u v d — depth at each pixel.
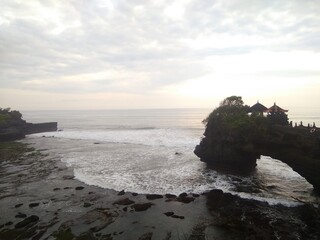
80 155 44.81
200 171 33.88
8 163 39.75
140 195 25.50
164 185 28.28
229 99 40.72
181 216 20.92
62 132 82.56
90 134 75.19
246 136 31.34
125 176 31.48
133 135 71.06
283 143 27.19
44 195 25.75
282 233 18.20
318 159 24.14
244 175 32.38
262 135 29.41
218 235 18.05
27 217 20.75
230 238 17.64
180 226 19.38
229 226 19.27
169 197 24.89
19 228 19.02
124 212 21.75
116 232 18.47
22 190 27.25
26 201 24.30
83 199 24.59
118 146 54.47
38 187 28.14
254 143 30.48
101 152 47.53
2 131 65.50
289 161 26.73
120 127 100.19
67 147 53.91
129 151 48.28
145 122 127.00
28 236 17.91
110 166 36.44
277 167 36.84
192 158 41.62
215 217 20.84
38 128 84.69
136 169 34.72
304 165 25.06
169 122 125.56
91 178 30.80
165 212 21.69
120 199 24.48
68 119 160.50
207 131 39.09
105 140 63.97
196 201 24.12
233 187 27.72
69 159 41.53
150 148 51.44
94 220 20.31
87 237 17.73
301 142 25.75
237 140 32.59
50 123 90.06
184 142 57.84
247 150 30.94
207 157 36.84
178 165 36.97
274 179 30.86
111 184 28.64
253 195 25.28
